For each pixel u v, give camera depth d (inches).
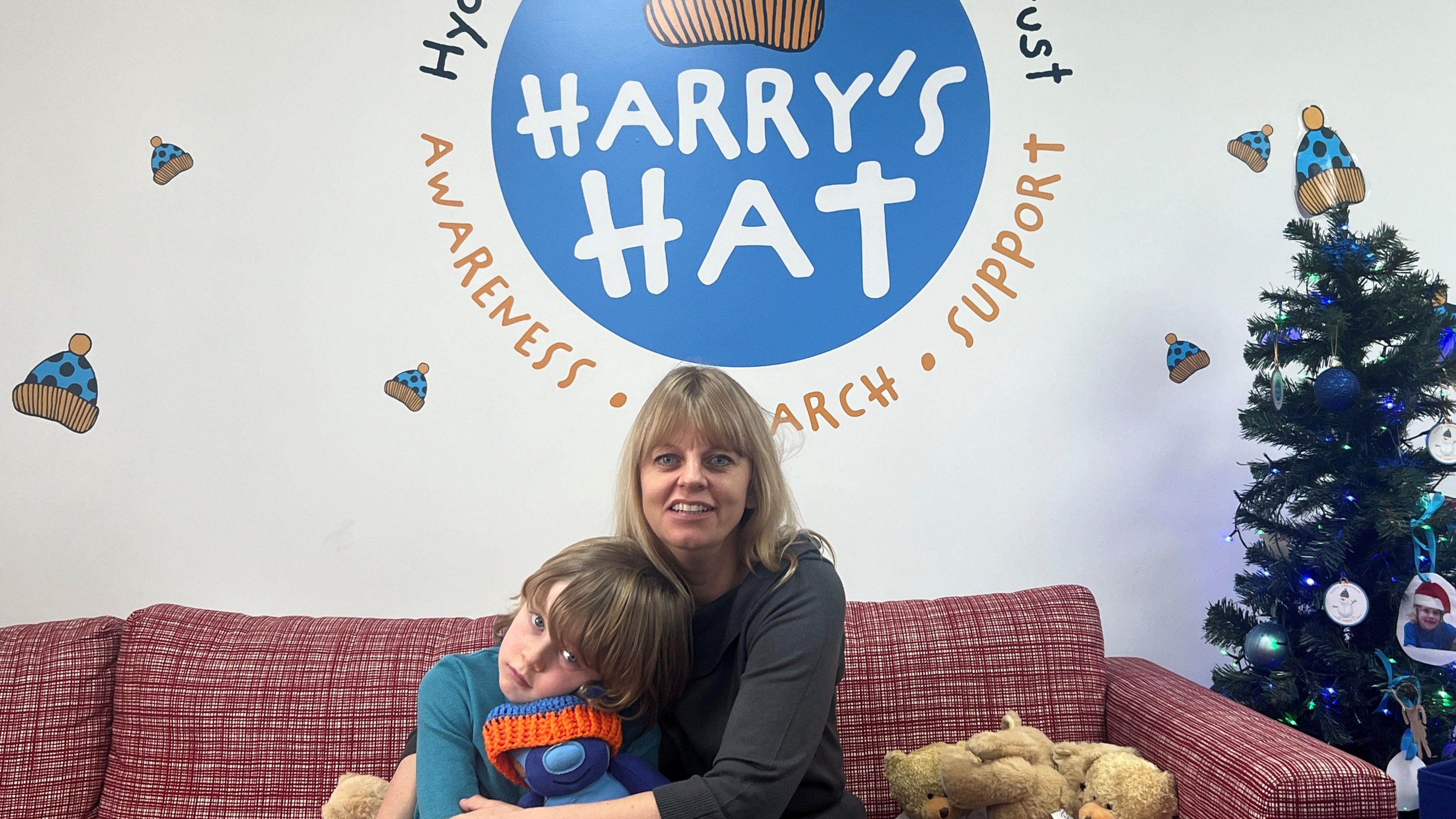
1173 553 77.5
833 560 48.4
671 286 75.7
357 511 73.8
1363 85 79.3
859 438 76.2
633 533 46.6
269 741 57.2
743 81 76.1
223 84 73.6
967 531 76.6
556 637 41.2
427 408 74.2
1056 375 77.1
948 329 76.7
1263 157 78.5
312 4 74.2
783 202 76.2
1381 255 64.0
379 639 60.9
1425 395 63.2
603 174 75.5
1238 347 78.2
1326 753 47.3
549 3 75.6
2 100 72.9
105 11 73.4
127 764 57.9
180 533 72.8
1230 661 77.5
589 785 40.9
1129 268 77.6
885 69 76.7
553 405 75.0
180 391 73.0
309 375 73.6
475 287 74.6
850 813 48.2
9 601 72.0
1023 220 77.1
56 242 72.7
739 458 44.3
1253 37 78.7
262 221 73.5
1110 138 77.8
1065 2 77.7
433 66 74.7
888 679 60.8
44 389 72.3
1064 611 63.5
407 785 45.8
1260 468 67.4
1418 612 58.9
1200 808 50.8
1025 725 60.6
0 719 57.4
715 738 45.4
